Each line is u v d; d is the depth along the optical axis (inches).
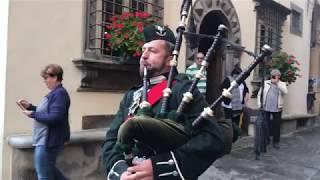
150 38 75.9
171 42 76.9
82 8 200.2
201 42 318.0
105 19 211.9
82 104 201.5
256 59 68.8
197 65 232.2
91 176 191.9
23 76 177.9
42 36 184.1
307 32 474.0
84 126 202.2
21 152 170.1
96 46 205.9
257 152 259.6
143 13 211.0
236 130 75.4
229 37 310.8
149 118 62.0
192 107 68.9
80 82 199.5
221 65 311.4
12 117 174.9
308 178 219.5
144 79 74.4
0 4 177.3
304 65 467.5
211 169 226.1
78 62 195.5
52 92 155.7
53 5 187.5
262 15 354.0
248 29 338.3
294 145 322.3
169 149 64.5
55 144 155.3
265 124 280.1
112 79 214.7
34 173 173.2
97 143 193.8
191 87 69.5
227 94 67.2
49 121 151.4
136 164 64.4
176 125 64.2
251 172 224.8
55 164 167.5
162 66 75.0
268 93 301.3
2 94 174.1
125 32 204.7
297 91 450.9
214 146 64.4
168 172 63.0
